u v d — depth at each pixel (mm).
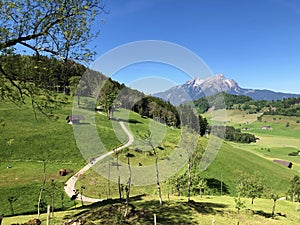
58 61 16016
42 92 16625
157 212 24297
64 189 42125
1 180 43531
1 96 16016
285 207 38750
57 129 61906
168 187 36500
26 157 53281
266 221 28578
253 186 35719
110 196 39562
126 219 21875
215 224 23438
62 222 21484
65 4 14523
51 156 54375
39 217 23375
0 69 15227
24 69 15875
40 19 14617
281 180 66375
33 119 65188
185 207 27062
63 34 15102
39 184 43094
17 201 38156
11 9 13875
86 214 23172
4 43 14258
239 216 28391
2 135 57188
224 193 50250
